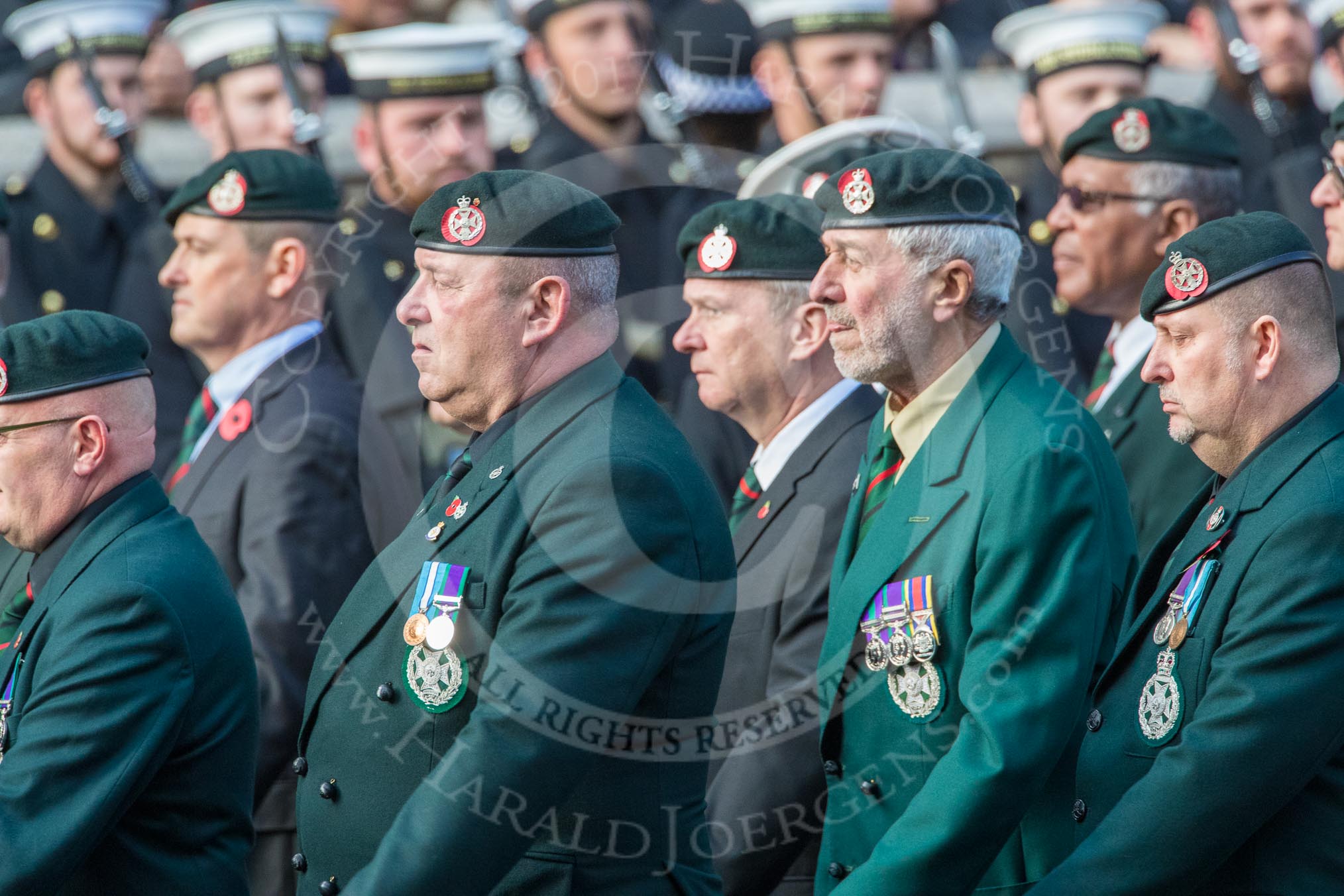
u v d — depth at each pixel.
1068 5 19.81
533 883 10.01
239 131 20.61
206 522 14.71
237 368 15.83
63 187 21.59
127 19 21.94
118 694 11.02
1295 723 9.80
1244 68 20.52
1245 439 10.76
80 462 11.84
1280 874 10.07
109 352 12.06
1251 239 10.68
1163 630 10.70
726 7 15.56
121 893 11.24
